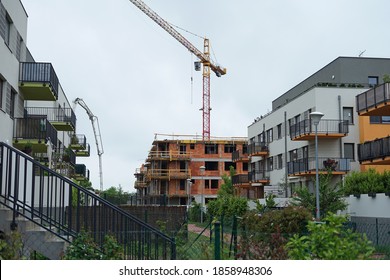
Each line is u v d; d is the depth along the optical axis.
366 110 26.48
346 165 31.50
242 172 69.38
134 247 9.08
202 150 70.75
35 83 21.59
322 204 22.20
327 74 40.00
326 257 6.11
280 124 40.34
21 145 21.58
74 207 13.59
